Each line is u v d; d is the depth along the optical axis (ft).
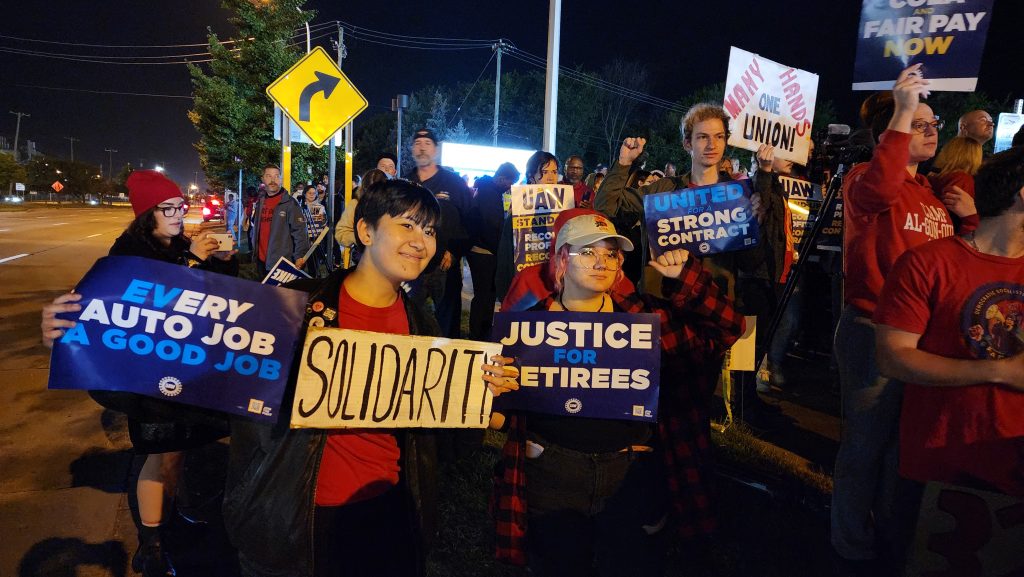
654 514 8.78
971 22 9.35
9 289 36.78
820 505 12.16
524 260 16.47
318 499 6.61
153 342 6.22
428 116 176.55
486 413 6.86
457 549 10.85
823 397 19.22
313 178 73.77
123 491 12.75
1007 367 6.45
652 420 7.72
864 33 10.17
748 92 14.01
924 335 7.13
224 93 68.23
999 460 6.75
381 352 6.46
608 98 158.40
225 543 10.85
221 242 9.96
